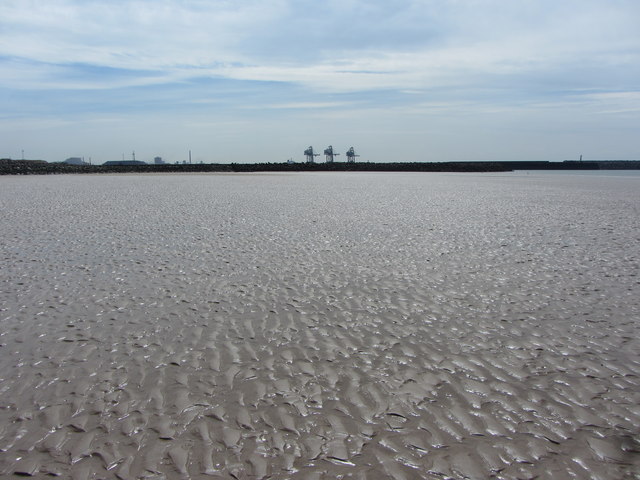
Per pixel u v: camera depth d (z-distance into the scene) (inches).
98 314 292.5
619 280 372.8
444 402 192.5
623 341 255.3
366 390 201.6
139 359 230.7
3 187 1374.3
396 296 331.0
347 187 1433.3
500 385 207.0
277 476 147.8
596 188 1481.3
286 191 1242.6
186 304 311.6
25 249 474.0
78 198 1008.9
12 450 160.7
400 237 549.0
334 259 437.7
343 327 273.7
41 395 196.7
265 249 478.9
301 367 223.0
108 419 179.3
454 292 340.8
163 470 150.6
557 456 158.7
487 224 654.5
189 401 192.1
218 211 776.9
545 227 632.4
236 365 224.8
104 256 444.5
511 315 294.5
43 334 261.1
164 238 534.3
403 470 151.3
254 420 178.5
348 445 163.8
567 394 199.6
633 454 160.1
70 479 146.5
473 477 148.2
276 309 303.1
